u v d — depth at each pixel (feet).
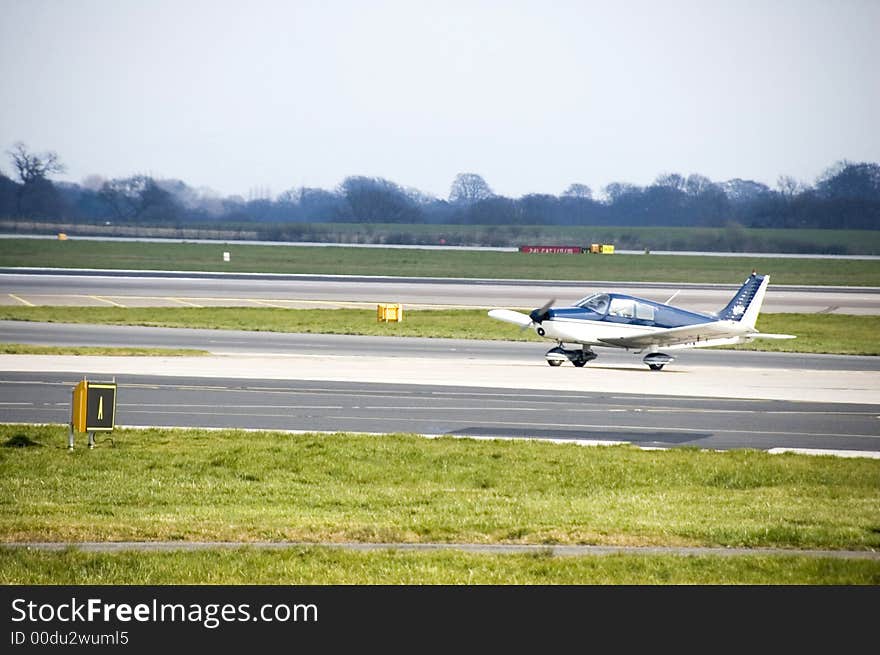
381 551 178.91
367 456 280.51
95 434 305.12
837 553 183.62
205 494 230.48
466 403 392.68
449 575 165.89
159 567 167.63
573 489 245.86
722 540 189.57
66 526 191.31
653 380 477.36
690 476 262.47
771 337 553.64
